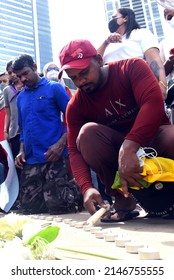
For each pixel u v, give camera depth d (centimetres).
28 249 76
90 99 199
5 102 368
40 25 8388
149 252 92
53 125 290
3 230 89
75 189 289
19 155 300
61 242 128
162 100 173
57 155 275
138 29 287
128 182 164
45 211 296
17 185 279
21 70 291
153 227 162
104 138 193
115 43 293
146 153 171
